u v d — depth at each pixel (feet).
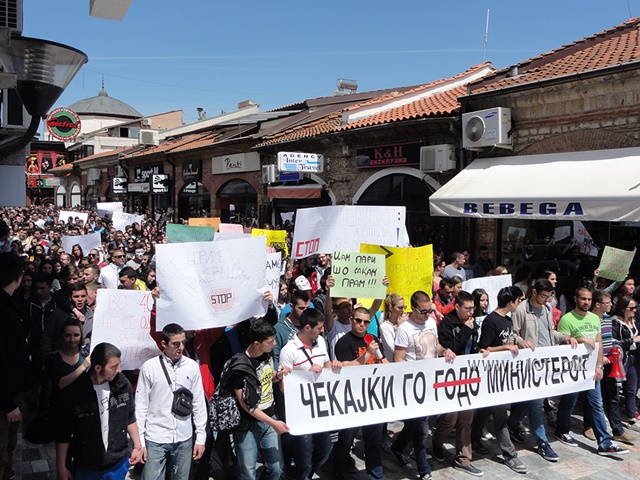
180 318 16.33
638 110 30.81
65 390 12.82
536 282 20.40
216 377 17.93
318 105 68.90
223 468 16.46
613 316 22.41
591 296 21.12
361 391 16.43
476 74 59.36
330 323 19.92
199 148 77.77
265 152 64.44
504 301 19.07
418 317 17.94
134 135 149.28
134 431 13.79
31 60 16.02
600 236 34.81
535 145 36.29
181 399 14.29
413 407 17.13
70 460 13.15
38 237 47.73
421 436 17.39
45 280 21.79
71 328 14.71
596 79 31.94
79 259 38.78
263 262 17.70
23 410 23.11
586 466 18.98
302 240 25.81
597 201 28.89
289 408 15.51
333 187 54.65
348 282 19.47
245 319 17.28
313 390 15.83
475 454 19.90
